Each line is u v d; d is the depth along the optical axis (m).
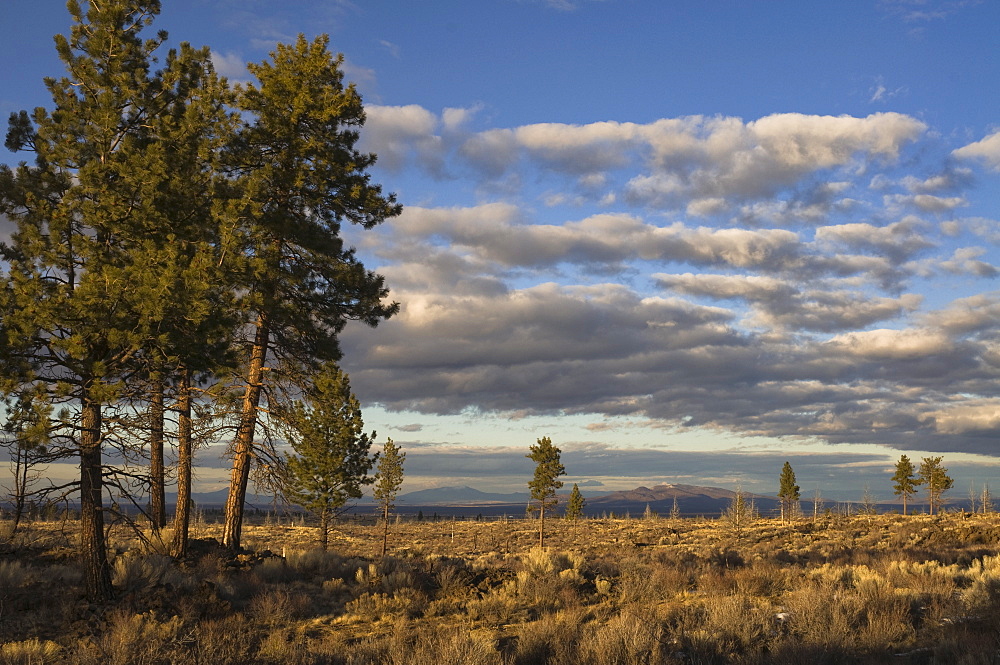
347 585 18.72
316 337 22.44
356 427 37.62
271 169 20.56
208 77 20.80
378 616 15.29
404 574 18.69
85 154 15.60
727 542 53.75
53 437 13.31
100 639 11.36
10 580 14.98
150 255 14.69
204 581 16.64
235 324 16.78
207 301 14.74
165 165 15.26
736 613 11.40
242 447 21.00
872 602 11.64
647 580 18.08
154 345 14.41
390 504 43.19
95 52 15.95
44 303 13.50
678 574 18.39
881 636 9.91
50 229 14.91
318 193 23.22
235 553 20.97
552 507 62.12
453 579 18.84
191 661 10.04
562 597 16.58
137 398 15.01
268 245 22.00
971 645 8.84
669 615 12.83
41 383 13.45
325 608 16.42
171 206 15.77
